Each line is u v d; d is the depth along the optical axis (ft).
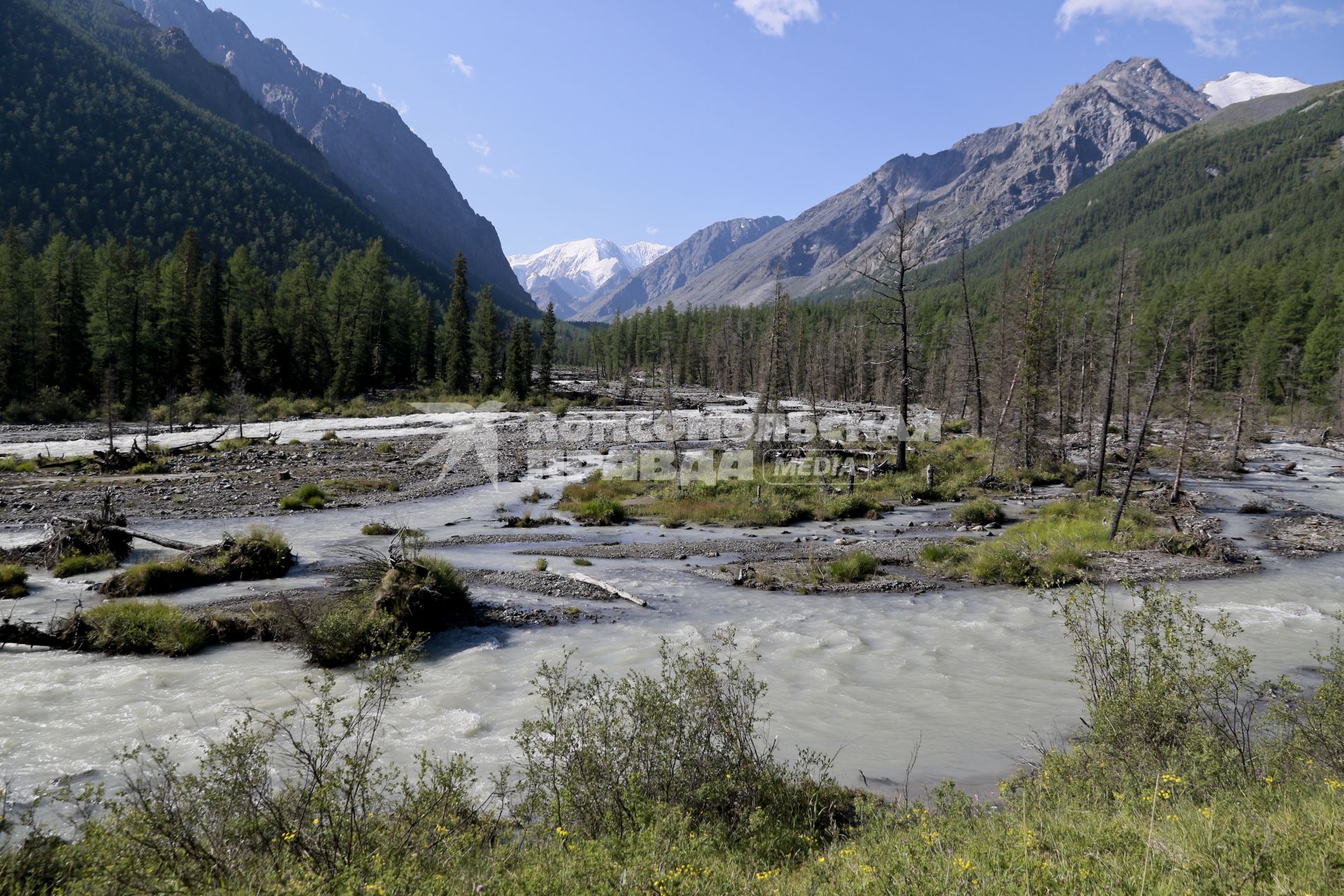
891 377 295.07
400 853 14.87
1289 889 10.72
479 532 82.07
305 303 259.19
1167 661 22.16
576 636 43.68
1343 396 216.74
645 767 19.57
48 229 487.20
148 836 13.99
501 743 27.81
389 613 42.01
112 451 116.57
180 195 617.21
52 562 57.41
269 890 12.17
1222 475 132.46
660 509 98.27
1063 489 115.55
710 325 512.22
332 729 28.78
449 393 271.49
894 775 25.29
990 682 35.45
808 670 37.37
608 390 350.43
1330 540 76.18
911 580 59.31
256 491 98.99
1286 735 21.65
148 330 220.64
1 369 196.85
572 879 13.17
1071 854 12.95
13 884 13.08
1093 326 169.58
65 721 29.68
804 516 95.20
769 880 14.43
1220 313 286.46
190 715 30.55
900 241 120.57
